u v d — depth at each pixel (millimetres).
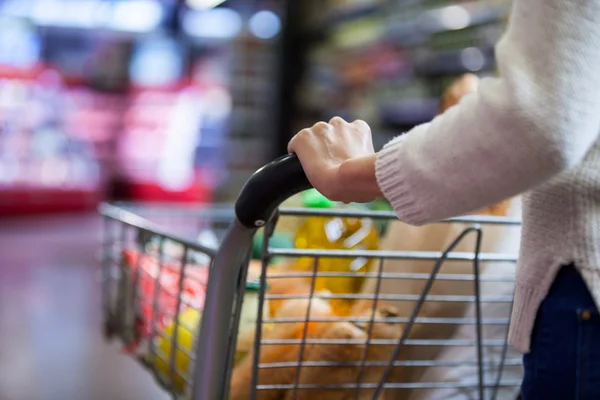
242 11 7883
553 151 542
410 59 4594
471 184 573
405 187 609
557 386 641
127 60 8109
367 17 4754
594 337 623
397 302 1104
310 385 924
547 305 648
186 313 1134
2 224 6895
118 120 8078
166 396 2248
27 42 7758
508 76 556
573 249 626
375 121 4855
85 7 7926
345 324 930
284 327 970
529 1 563
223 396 811
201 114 8078
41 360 2592
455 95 1263
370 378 940
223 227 1560
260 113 7852
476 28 3879
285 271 1189
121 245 1253
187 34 8055
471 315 1050
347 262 1203
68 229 6555
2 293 3709
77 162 7793
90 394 2254
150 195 8047
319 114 5152
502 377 1047
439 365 950
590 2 548
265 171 740
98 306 3455
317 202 1271
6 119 7500
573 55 545
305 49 5133
